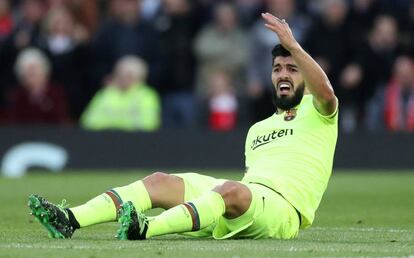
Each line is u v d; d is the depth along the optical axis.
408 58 71.31
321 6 73.31
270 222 27.16
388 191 52.44
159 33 69.44
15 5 75.50
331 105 28.27
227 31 69.06
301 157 28.25
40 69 66.06
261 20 70.25
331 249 25.33
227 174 63.53
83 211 27.00
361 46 69.81
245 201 26.67
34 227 31.77
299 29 69.50
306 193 28.00
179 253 24.16
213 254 24.02
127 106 66.50
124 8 68.62
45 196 47.41
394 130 69.19
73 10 70.06
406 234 30.55
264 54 69.00
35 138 66.25
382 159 68.50
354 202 45.47
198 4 70.44
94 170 66.56
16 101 66.25
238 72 69.25
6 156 65.88
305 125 28.58
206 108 68.69
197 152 67.06
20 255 23.78
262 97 68.62
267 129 29.06
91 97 69.06
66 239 26.88
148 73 68.69
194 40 69.75
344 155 68.38
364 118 70.38
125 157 66.81
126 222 25.92
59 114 66.75
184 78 69.38
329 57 68.94
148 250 24.66
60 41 68.81
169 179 27.73
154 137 66.88
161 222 26.19
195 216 26.27
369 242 27.69
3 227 31.77
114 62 68.56
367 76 70.06
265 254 24.12
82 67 69.00
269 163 28.30
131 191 27.33
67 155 66.50
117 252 24.31
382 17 71.00
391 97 69.44
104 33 68.69
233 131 67.06
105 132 66.69
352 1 71.56
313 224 34.34
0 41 69.88
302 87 28.62
